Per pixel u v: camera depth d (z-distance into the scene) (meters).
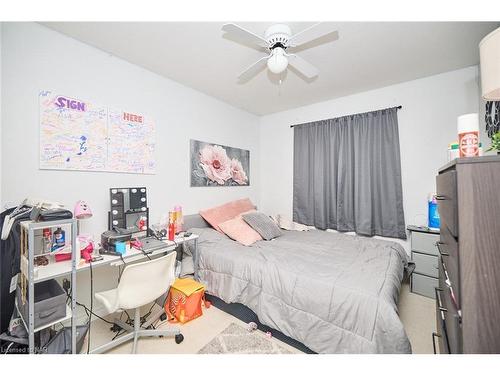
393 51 2.04
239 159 3.59
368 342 1.25
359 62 2.24
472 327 0.73
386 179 2.82
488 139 2.11
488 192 0.71
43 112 1.68
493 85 0.85
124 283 1.42
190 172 2.81
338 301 1.39
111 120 2.07
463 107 2.41
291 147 3.71
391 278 1.58
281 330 1.57
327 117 3.31
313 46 1.96
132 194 2.14
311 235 2.79
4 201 1.53
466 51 2.05
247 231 2.54
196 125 2.90
